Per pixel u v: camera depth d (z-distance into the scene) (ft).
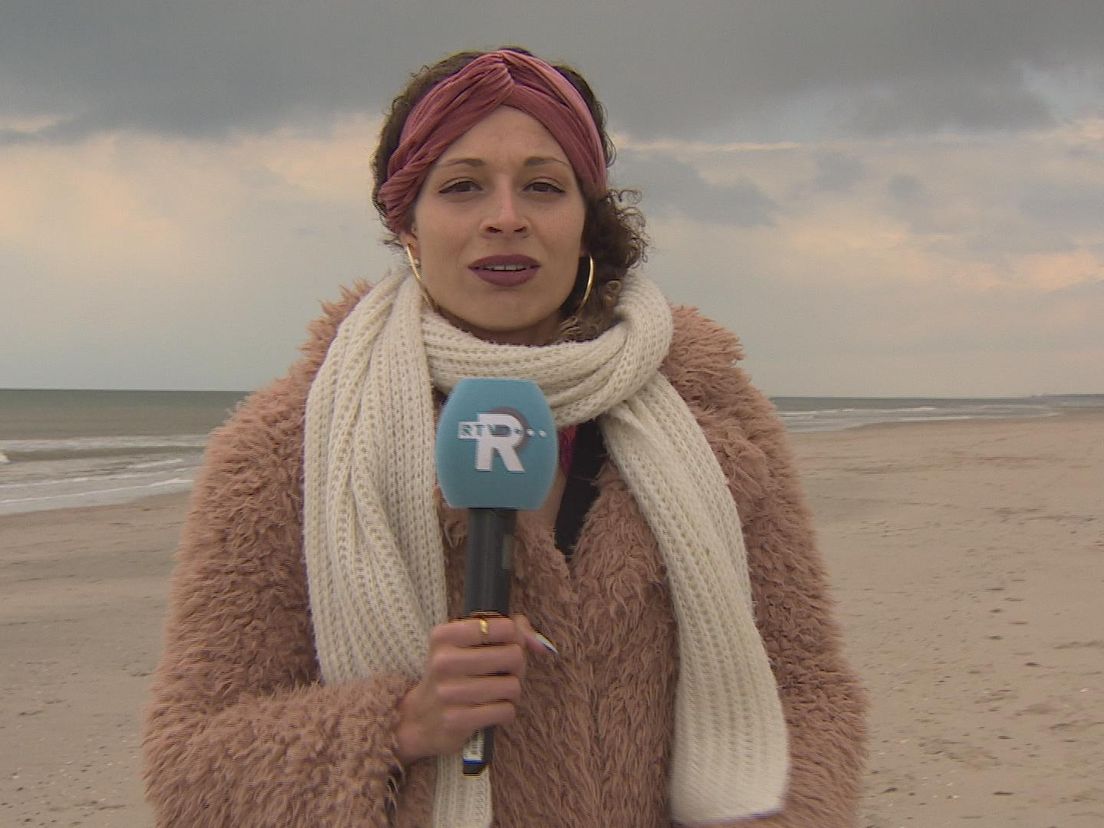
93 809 15.26
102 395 472.03
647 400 5.45
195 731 4.71
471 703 4.33
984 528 35.78
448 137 5.30
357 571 4.80
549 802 4.97
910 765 14.97
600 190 5.67
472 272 5.34
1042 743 15.55
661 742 5.22
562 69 5.78
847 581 27.40
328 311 5.78
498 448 4.46
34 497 59.72
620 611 5.09
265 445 5.12
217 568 4.94
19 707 20.08
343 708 4.59
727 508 5.30
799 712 5.38
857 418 182.50
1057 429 115.03
